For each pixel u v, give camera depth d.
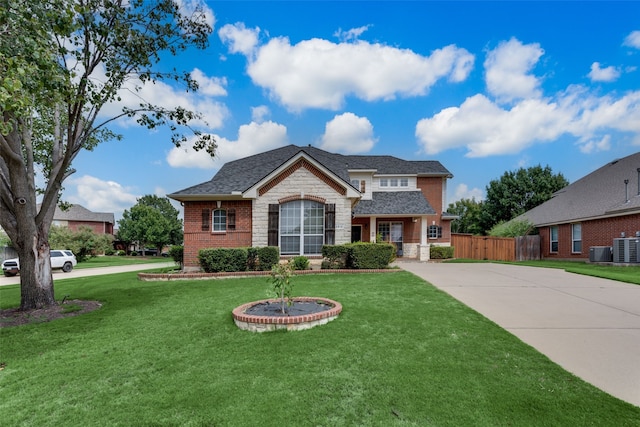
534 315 7.05
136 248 62.78
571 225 21.30
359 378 4.39
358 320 6.83
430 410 3.63
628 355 4.96
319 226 16.27
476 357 4.96
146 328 6.95
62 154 10.02
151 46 9.44
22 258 8.89
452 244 26.20
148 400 4.04
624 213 16.53
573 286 10.23
